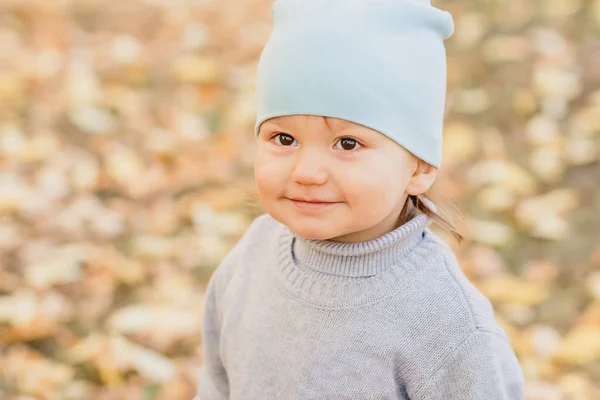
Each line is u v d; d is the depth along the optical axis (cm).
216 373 151
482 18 421
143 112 367
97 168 325
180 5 478
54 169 321
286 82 107
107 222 295
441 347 115
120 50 412
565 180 313
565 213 293
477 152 330
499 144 333
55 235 288
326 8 108
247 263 140
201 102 378
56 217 296
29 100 369
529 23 413
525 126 345
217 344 150
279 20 113
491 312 123
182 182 320
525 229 288
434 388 116
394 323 116
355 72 105
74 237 288
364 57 106
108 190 316
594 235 283
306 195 109
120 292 265
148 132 352
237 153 339
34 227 291
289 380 123
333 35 106
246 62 414
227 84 393
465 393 114
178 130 352
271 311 128
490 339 116
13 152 328
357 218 110
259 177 113
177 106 374
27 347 243
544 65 376
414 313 116
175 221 299
